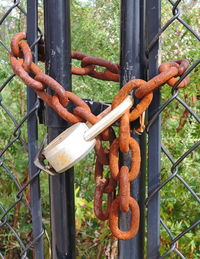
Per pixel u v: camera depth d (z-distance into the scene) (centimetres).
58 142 73
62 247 85
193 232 154
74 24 169
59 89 72
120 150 72
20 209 169
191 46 159
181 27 158
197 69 154
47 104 80
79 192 170
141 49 76
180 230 148
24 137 163
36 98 84
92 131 70
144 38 76
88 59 85
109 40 165
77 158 70
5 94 170
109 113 70
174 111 161
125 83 77
